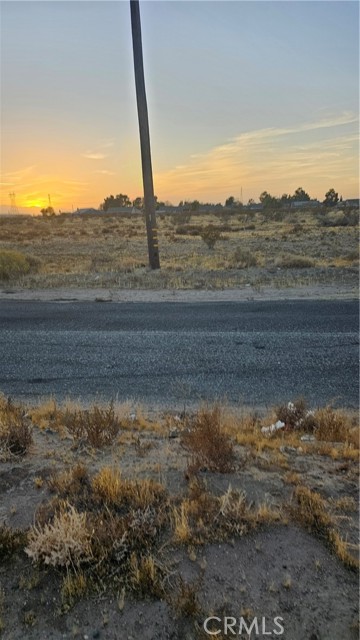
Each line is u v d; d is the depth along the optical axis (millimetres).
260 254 21250
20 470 3621
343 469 3695
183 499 3119
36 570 2486
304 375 6195
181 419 4785
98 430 4133
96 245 30656
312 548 2689
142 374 6336
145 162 16109
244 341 7750
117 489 3133
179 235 38438
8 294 12875
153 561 2482
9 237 39125
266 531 2846
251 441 4223
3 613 2213
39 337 8250
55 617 2189
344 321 8914
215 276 15094
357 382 5934
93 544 2584
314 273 15039
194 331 8453
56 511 2883
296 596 2324
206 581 2414
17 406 5168
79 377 6266
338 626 2146
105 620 2164
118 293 12641
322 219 50062
